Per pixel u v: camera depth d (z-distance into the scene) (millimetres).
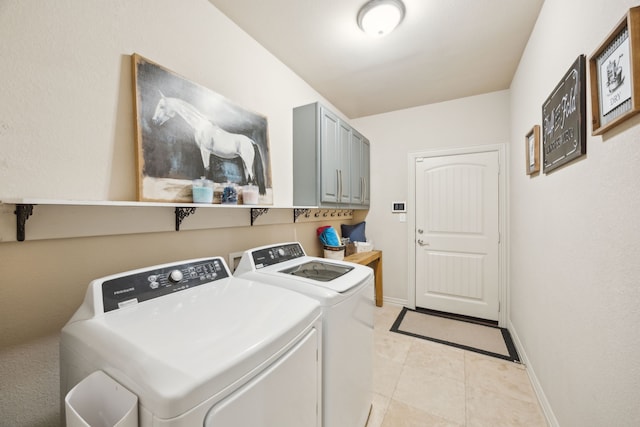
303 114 2193
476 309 2854
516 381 1800
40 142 881
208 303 936
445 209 2996
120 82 1091
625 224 805
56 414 929
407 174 3182
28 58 857
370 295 1465
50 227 895
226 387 600
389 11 1556
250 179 1703
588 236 1036
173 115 1249
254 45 1841
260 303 948
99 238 1042
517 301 2281
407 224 3191
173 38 1303
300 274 1454
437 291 3043
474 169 2854
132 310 854
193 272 1116
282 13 1607
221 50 1576
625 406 797
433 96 2840
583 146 1051
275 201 2021
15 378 848
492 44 1943
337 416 1111
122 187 1090
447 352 2170
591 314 1008
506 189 2682
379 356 2111
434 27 1757
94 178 1011
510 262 2605
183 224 1316
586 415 1039
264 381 700
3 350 827
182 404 516
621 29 782
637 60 707
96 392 636
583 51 1068
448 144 2955
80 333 742
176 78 1275
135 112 1110
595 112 941
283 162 2117
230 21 1644
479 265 2840
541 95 1612
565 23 1251
